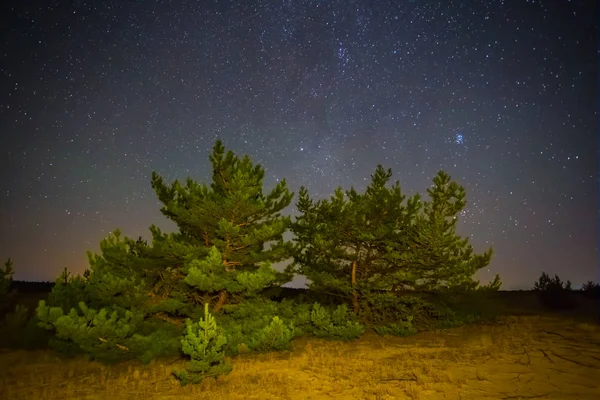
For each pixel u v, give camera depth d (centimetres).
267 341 1318
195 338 1067
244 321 1438
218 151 1455
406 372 1174
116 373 1224
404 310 1872
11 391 1042
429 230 1712
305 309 1681
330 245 1809
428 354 1414
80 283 1481
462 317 1995
